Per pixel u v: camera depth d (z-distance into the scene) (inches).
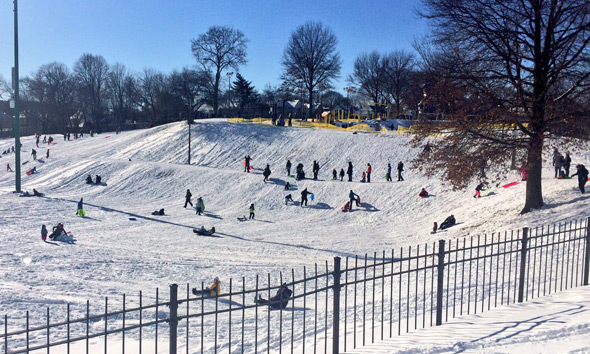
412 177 1801.2
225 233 1173.1
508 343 292.7
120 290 614.5
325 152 2126.0
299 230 1229.1
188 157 2251.5
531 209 930.7
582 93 843.4
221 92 3853.3
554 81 863.7
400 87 3070.9
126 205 1608.0
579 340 289.0
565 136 877.2
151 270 749.3
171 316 242.1
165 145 2411.4
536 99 856.9
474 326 339.3
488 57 885.2
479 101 875.4
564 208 880.3
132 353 363.9
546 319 339.0
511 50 850.8
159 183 1878.7
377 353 293.0
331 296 569.3
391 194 1473.9
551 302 391.2
